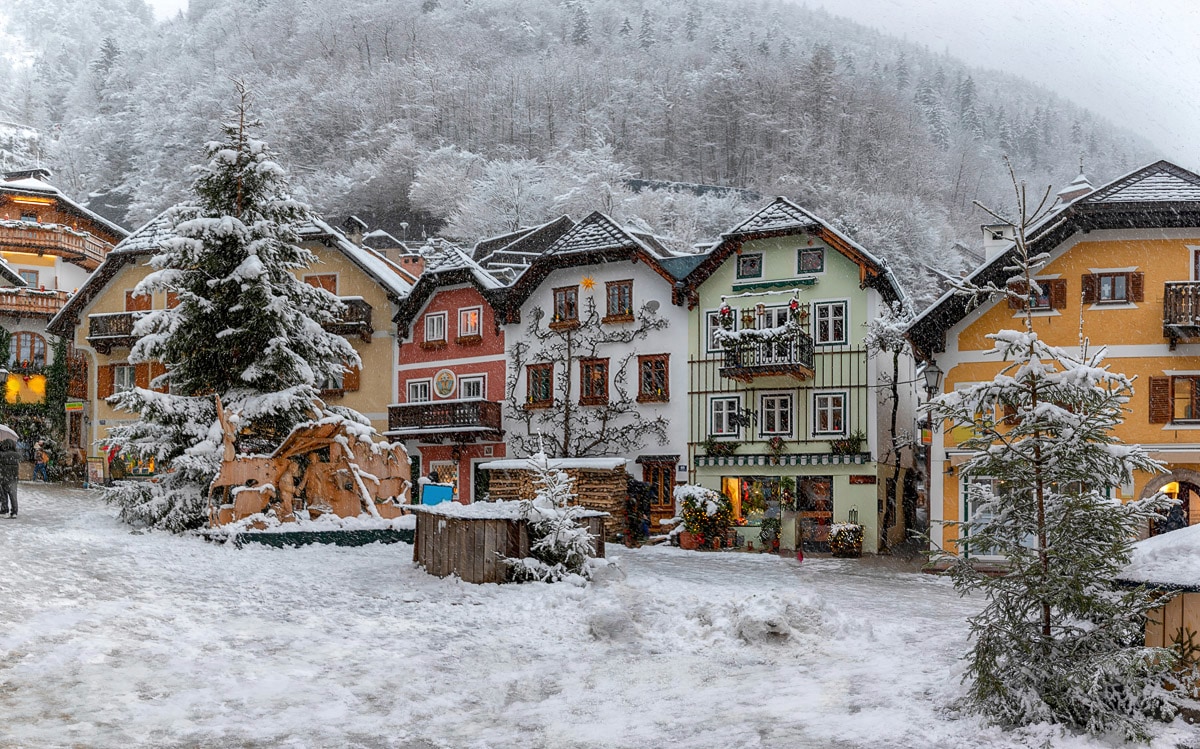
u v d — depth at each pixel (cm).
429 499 2831
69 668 1004
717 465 3456
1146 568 908
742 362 3353
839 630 1344
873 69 10794
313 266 4312
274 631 1262
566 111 11794
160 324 2597
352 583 1653
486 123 11506
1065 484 919
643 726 927
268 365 2561
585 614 1440
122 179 11069
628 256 3650
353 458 2292
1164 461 2697
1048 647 899
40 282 5150
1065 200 4372
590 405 3694
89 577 1473
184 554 1844
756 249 3497
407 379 4150
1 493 2381
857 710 951
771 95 11069
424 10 14250
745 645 1280
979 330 2892
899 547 3409
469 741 885
